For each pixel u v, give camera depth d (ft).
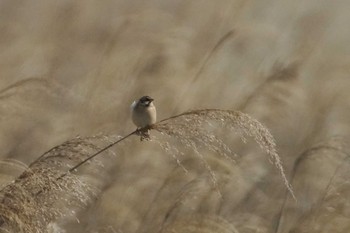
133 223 39.01
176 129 31.32
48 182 29.86
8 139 44.73
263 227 39.14
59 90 47.44
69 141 31.24
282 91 49.55
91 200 37.50
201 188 38.40
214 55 54.03
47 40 64.34
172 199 39.75
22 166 35.12
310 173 41.16
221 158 41.96
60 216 30.40
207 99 51.34
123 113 49.21
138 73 53.21
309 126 48.49
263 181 42.32
